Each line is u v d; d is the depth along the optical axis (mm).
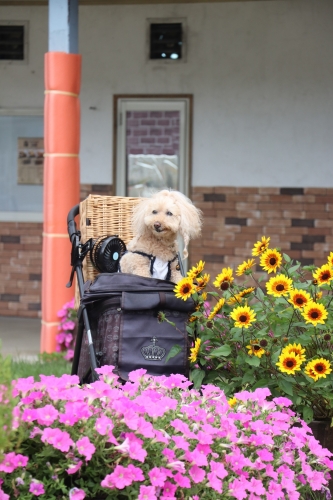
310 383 4125
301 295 4090
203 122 10508
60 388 3410
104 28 10594
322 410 4254
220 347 4227
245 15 10289
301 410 4250
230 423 3479
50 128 7625
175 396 3838
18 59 10891
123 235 5531
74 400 3266
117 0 10508
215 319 4547
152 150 10656
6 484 2994
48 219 7680
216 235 10547
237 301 4402
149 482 3100
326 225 10344
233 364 4402
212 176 10523
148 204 4727
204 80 10453
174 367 4434
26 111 10922
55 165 7645
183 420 3430
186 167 10578
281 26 10242
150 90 10570
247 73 10352
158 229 4613
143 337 4434
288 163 10375
